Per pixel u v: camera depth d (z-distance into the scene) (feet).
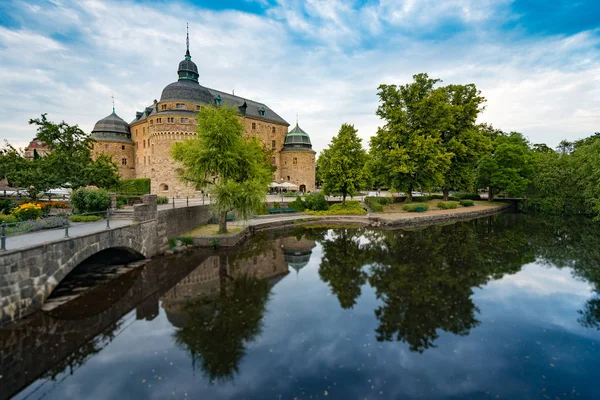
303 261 58.03
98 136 196.75
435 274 49.67
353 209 122.21
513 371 24.80
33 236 40.16
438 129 125.39
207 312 35.32
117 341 28.89
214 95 200.54
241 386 22.63
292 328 31.63
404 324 32.71
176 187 154.40
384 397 21.58
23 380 23.21
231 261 57.16
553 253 63.46
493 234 85.81
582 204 125.59
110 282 43.60
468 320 33.81
